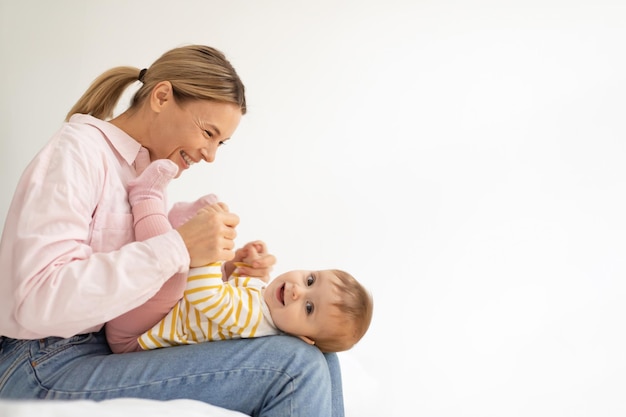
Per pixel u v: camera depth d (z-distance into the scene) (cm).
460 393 232
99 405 100
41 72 230
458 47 256
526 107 254
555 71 253
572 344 237
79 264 110
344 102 257
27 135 227
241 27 255
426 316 244
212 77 135
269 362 119
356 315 139
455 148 254
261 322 132
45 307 106
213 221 119
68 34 235
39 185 115
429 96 256
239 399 120
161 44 247
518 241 247
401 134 256
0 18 221
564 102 252
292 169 254
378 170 255
